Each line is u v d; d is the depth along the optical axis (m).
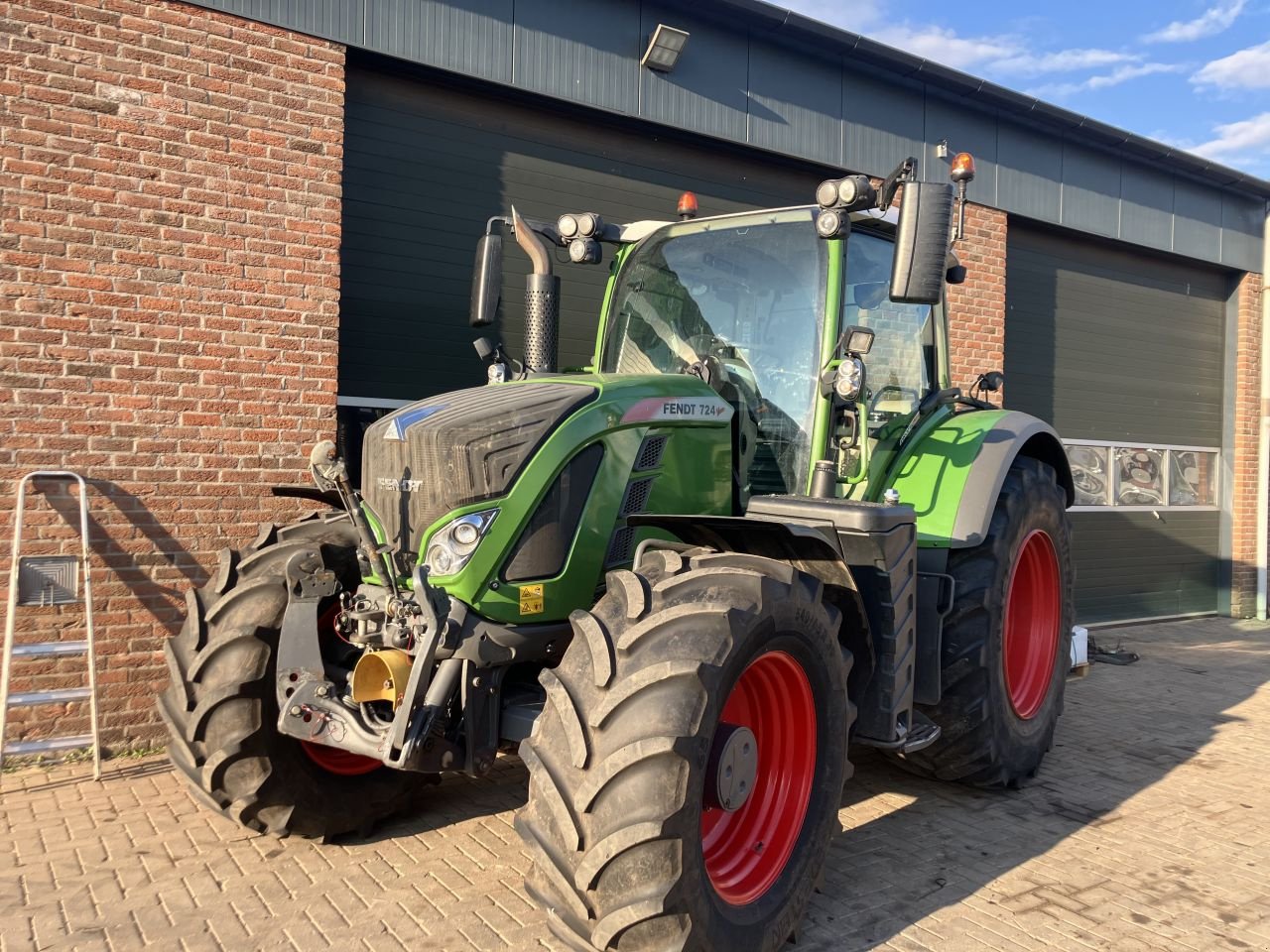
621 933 2.38
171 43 4.74
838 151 7.20
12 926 2.94
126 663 4.68
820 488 3.50
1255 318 10.30
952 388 4.86
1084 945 2.96
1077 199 8.66
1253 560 10.30
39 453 4.47
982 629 4.05
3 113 4.37
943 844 3.77
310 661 3.08
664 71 6.36
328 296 5.18
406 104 5.69
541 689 3.15
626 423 3.29
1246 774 4.72
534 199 6.16
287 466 5.07
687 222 4.38
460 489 2.97
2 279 4.38
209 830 3.75
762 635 2.69
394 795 3.73
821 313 3.87
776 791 3.02
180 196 4.78
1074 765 4.86
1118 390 9.41
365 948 2.84
